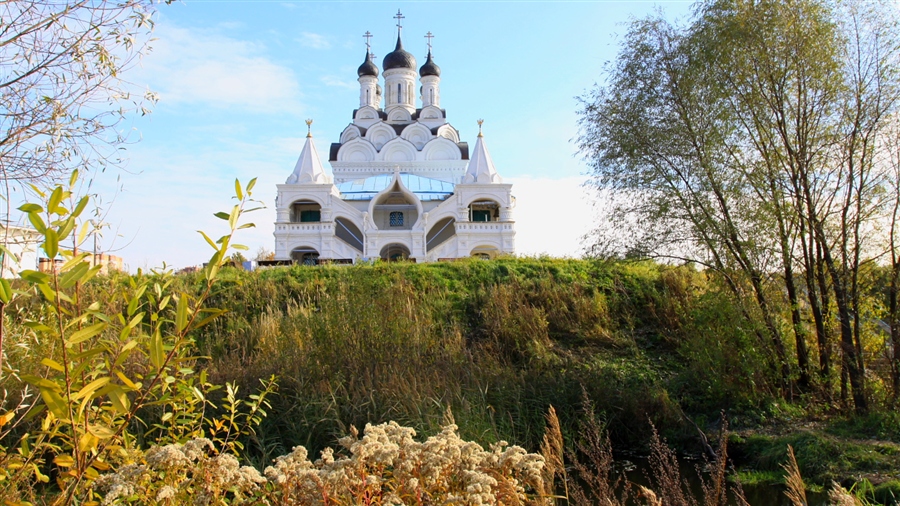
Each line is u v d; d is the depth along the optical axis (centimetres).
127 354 336
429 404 975
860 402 1080
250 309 1576
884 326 1136
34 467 417
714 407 1163
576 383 1188
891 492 762
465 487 378
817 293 1169
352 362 1098
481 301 1638
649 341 1489
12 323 526
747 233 1179
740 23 1159
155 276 513
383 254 3612
